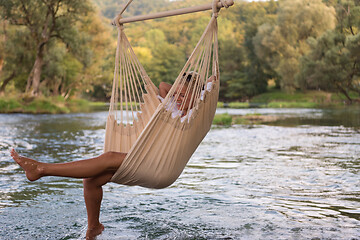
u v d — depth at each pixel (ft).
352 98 136.56
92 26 134.72
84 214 12.37
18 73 111.34
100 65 142.00
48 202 13.87
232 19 197.36
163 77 167.73
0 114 82.12
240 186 16.33
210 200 14.03
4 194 15.05
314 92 165.37
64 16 104.58
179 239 10.04
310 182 17.01
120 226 11.11
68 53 123.95
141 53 171.63
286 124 53.98
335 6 103.40
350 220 11.64
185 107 11.91
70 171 9.40
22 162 9.11
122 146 11.97
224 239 10.03
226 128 48.57
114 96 12.19
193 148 10.87
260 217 11.95
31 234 10.48
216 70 11.20
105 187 16.40
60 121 63.16
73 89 143.13
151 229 10.84
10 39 105.29
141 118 12.41
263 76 190.90
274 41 145.69
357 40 92.58
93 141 34.86
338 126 49.26
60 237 10.26
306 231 10.66
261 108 115.55
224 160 23.61
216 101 11.28
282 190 15.56
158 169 10.00
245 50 194.90
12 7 95.09
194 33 174.09
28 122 59.93
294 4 139.33
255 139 35.68
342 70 105.19
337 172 19.20
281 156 25.00
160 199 14.24
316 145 30.53
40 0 98.07
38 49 103.14
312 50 111.34
